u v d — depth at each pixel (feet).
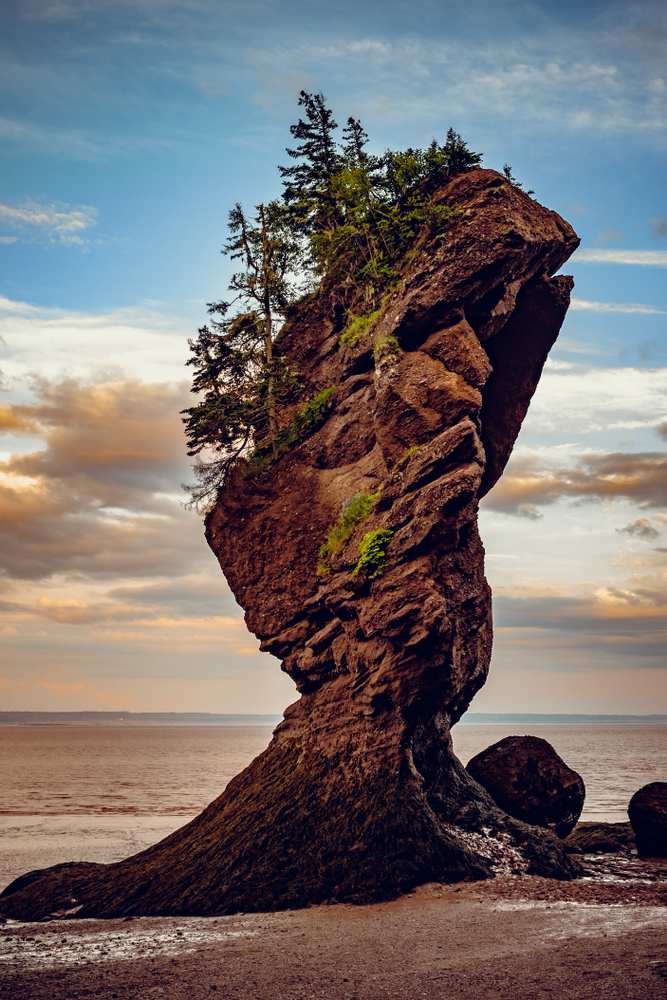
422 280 83.97
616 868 75.05
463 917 56.80
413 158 92.63
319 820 71.26
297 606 87.56
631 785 231.71
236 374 105.19
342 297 98.53
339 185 98.17
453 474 75.82
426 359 82.94
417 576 74.90
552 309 92.32
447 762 82.17
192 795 218.59
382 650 75.77
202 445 101.65
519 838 74.23
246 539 93.20
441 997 40.50
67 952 52.95
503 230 81.35
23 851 115.55
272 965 47.44
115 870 77.36
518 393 94.53
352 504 85.66
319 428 95.09
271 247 106.42
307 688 86.63
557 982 41.68
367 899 62.80
